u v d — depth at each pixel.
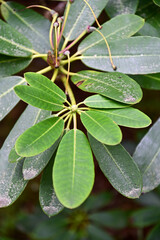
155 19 0.71
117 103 0.58
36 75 0.57
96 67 0.65
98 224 1.22
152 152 0.65
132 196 0.59
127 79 0.60
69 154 0.55
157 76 0.70
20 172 0.61
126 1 0.69
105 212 1.19
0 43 0.65
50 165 0.62
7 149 0.62
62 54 0.65
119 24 0.66
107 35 0.66
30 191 1.24
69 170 0.53
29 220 1.21
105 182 1.24
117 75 0.61
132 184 0.59
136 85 0.59
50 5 0.83
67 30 0.68
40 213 1.22
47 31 0.72
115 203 1.28
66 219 1.21
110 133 0.54
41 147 0.54
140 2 0.71
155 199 1.12
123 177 0.60
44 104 0.57
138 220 1.12
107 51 0.65
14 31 0.66
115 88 0.59
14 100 0.64
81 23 0.68
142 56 0.64
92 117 0.57
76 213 1.22
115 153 0.60
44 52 0.71
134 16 0.66
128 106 0.58
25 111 0.64
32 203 1.29
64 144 0.55
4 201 0.60
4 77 0.65
